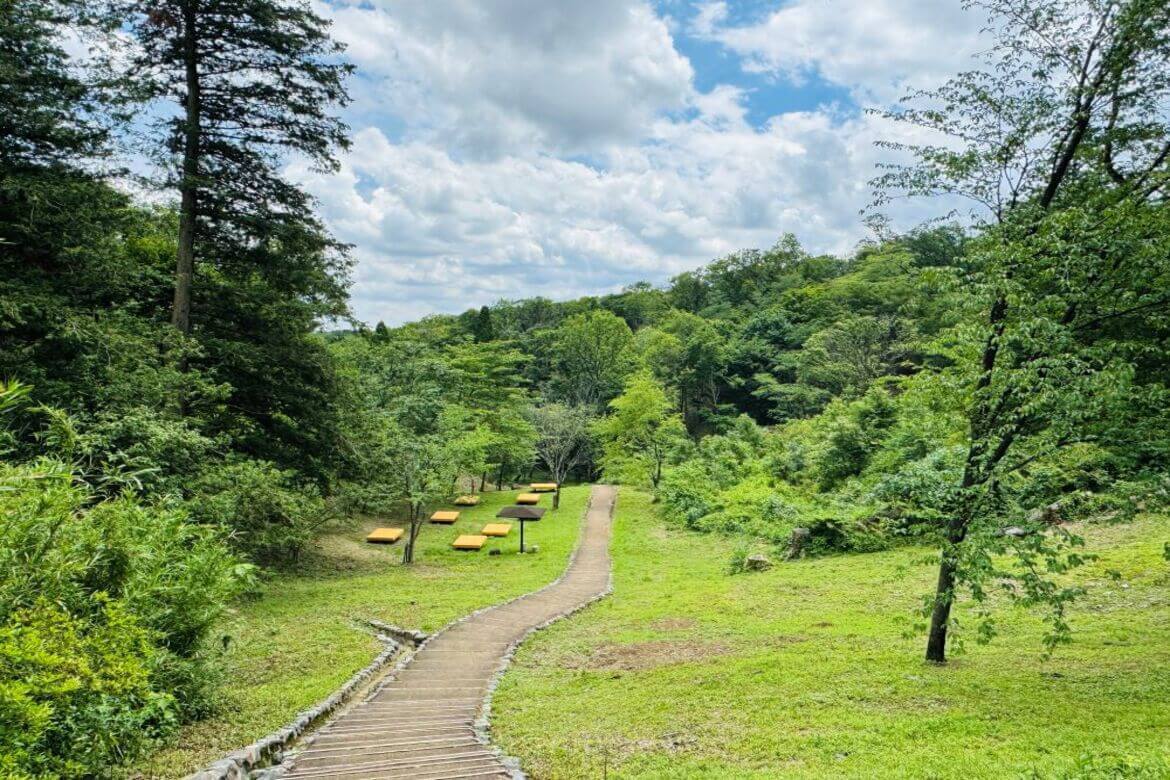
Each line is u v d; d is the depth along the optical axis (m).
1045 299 8.75
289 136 17.31
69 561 5.82
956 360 10.62
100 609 6.11
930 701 8.28
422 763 7.28
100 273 14.52
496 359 49.59
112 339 13.35
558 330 76.81
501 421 43.03
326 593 19.02
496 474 49.91
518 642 13.92
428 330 64.25
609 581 21.14
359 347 42.69
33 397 11.88
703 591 17.77
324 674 11.48
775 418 61.41
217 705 8.99
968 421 9.90
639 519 34.09
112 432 12.41
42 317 12.93
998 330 9.48
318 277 17.83
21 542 5.27
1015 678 8.88
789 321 70.38
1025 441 9.04
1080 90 8.93
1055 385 8.35
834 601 15.05
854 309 63.44
